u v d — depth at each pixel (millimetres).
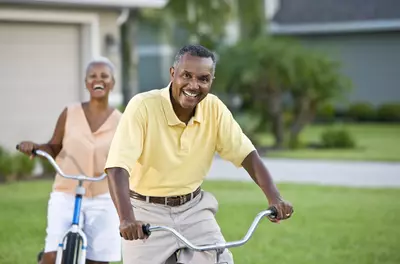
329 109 32344
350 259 10164
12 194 15406
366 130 32156
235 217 13086
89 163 7340
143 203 5691
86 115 7449
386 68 37781
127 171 5352
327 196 15516
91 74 7410
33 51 18516
